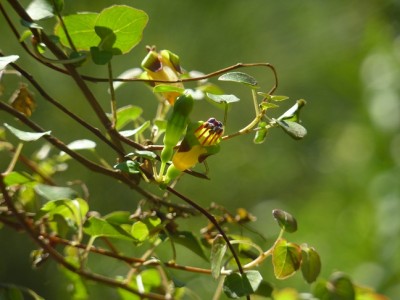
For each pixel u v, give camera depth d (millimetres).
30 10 453
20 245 1081
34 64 1008
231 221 489
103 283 486
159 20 1131
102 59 449
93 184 1082
